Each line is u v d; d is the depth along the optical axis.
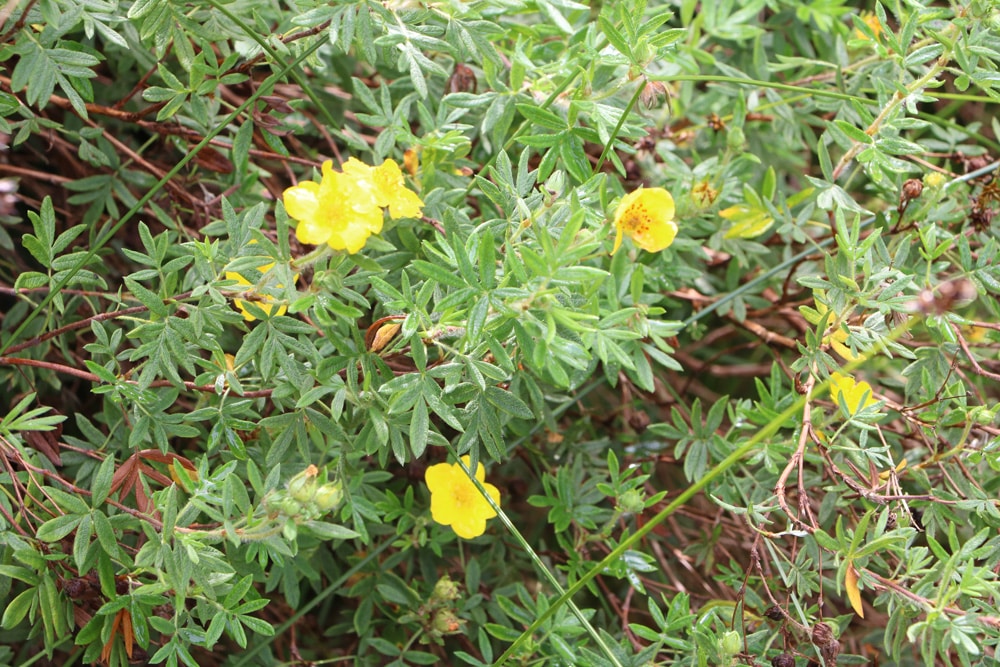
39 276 0.46
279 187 0.58
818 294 0.48
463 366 0.44
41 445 0.46
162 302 0.44
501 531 0.55
